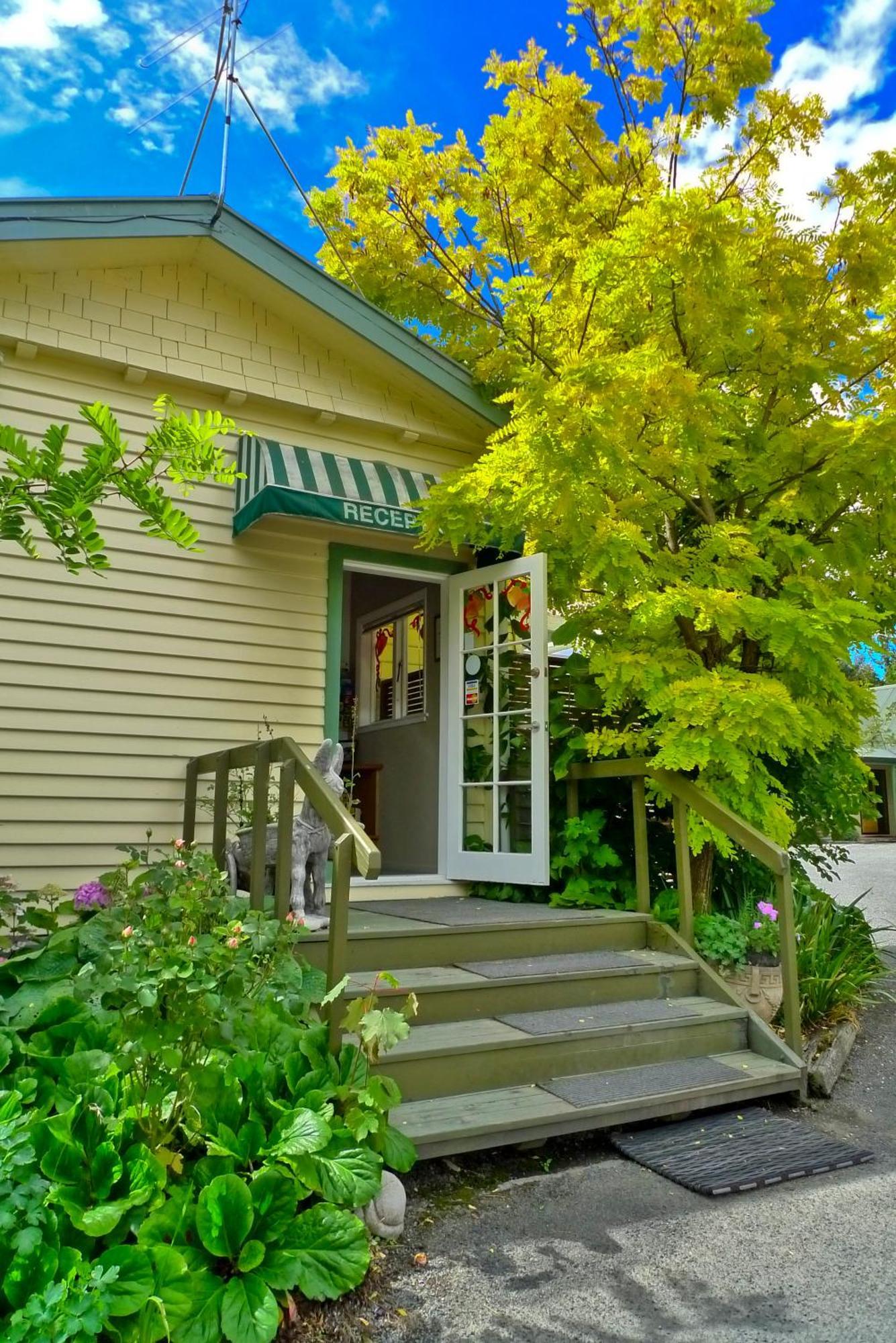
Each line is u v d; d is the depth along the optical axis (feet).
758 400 18.63
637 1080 12.28
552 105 24.06
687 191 15.39
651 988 14.62
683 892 15.94
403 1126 10.14
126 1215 7.39
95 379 17.29
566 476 14.98
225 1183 7.55
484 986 13.00
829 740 18.45
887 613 19.16
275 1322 6.99
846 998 17.84
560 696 19.67
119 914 10.64
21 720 15.83
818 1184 10.62
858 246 17.48
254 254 17.89
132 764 16.75
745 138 19.54
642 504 17.30
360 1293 7.98
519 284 19.79
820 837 21.95
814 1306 7.94
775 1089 13.11
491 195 27.35
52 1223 6.91
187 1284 6.97
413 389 20.66
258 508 16.96
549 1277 8.38
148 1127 8.12
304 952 13.16
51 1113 8.25
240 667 18.13
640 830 17.11
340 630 19.49
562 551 18.43
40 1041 9.13
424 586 25.04
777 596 18.80
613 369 14.64
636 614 16.37
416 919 15.46
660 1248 8.97
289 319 19.45
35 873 15.61
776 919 16.16
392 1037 8.81
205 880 10.37
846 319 17.81
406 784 25.02
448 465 21.43
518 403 15.83
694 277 15.72
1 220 15.28
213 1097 8.53
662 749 15.96
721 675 16.72
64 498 9.56
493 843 19.66
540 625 18.85
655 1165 10.89
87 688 16.49
